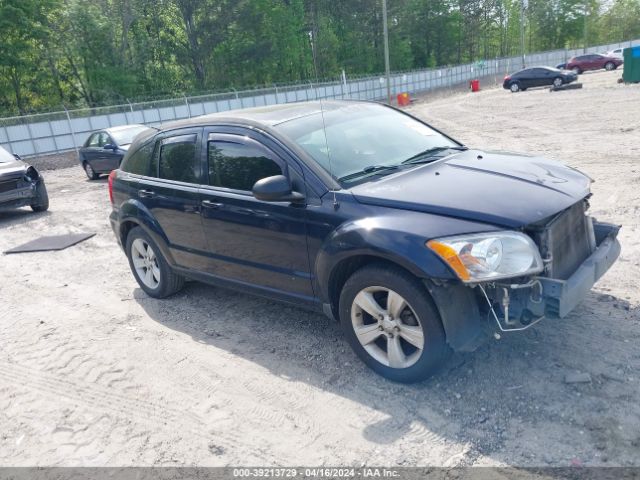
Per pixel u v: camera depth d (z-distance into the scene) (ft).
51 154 98.12
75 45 157.48
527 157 13.92
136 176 17.92
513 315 10.49
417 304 10.60
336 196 11.96
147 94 173.06
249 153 13.88
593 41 332.80
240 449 10.43
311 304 13.14
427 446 9.79
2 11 135.54
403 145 14.35
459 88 190.08
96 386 13.38
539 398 10.57
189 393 12.58
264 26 199.00
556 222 10.71
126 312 17.89
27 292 21.18
